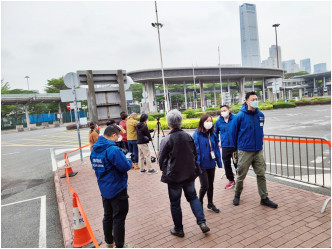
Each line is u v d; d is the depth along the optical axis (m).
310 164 6.14
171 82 67.19
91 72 10.23
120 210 2.74
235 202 3.85
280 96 102.81
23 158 10.91
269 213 3.47
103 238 3.24
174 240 2.99
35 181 6.83
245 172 3.73
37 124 45.59
